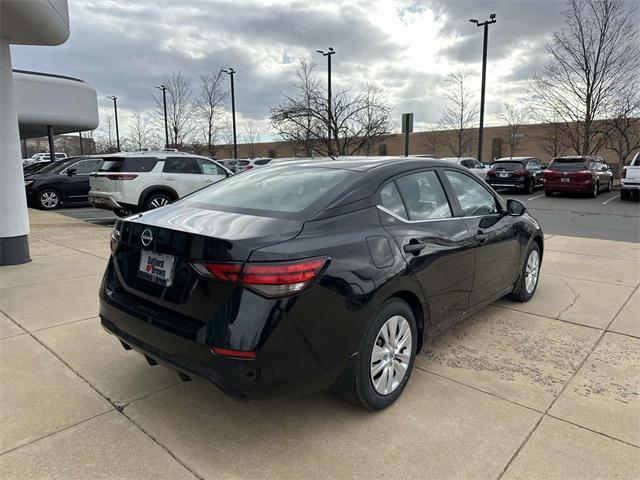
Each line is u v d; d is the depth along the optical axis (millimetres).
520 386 3197
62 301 4891
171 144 32656
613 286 5543
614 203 15773
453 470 2371
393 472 2359
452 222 3549
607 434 2658
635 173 15938
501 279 4277
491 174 19594
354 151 20922
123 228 2904
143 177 10555
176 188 10930
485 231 3879
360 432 2686
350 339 2596
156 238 2605
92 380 3260
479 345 3867
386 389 2893
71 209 14727
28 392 3086
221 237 2377
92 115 19844
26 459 2430
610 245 8125
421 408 2930
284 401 3010
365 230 2809
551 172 17734
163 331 2498
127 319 2738
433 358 3629
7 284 5496
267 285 2285
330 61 23250
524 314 4582
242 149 53531
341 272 2543
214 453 2504
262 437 2643
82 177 15008
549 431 2688
